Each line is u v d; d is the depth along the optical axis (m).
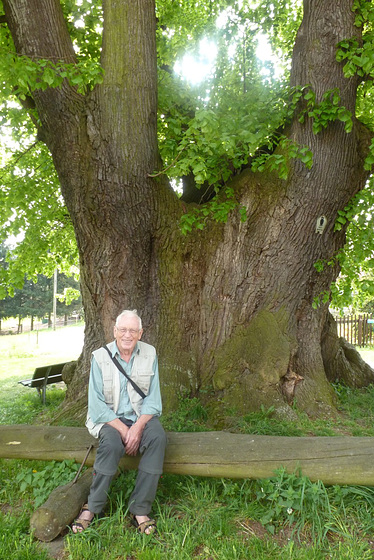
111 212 5.21
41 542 2.89
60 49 4.64
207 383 5.70
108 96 4.80
